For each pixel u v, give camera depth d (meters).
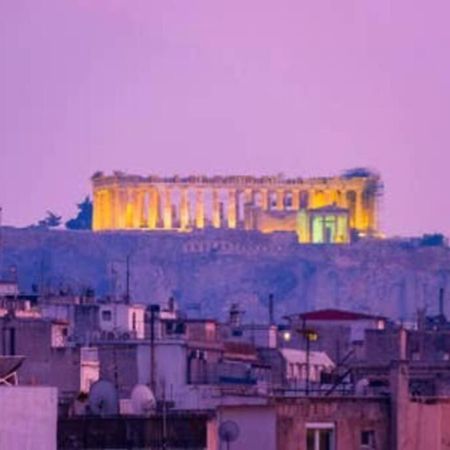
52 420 152.00
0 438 151.12
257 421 181.50
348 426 185.62
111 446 167.88
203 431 171.25
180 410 183.62
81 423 167.38
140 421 169.00
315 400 184.12
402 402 187.62
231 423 179.00
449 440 190.00
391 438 187.62
